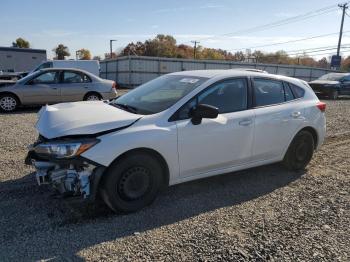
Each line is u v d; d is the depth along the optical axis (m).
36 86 11.65
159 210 3.94
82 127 3.56
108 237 3.33
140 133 3.71
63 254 3.04
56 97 11.92
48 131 3.64
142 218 3.74
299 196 4.45
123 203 3.76
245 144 4.56
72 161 3.45
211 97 4.32
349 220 3.77
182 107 4.07
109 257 3.00
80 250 3.10
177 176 4.09
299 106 5.19
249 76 4.77
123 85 36.94
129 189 3.78
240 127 4.45
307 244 3.27
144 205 3.91
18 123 9.14
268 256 3.05
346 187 4.79
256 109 4.69
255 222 3.69
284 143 5.04
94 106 4.27
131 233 3.42
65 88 12.00
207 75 4.57
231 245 3.22
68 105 4.36
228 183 4.85
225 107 4.43
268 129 4.76
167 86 4.61
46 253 3.04
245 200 4.29
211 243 3.25
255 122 4.60
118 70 38.28
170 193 4.44
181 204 4.11
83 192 3.54
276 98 5.00
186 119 4.05
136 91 4.96
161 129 3.85
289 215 3.88
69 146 3.44
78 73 12.34
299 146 5.29
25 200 4.09
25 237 3.29
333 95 19.69
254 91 4.75
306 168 5.61
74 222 3.61
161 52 82.12
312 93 5.58
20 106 11.88
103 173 3.62
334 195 4.49
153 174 3.90
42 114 4.13
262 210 4.00
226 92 4.47
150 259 2.98
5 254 3.01
